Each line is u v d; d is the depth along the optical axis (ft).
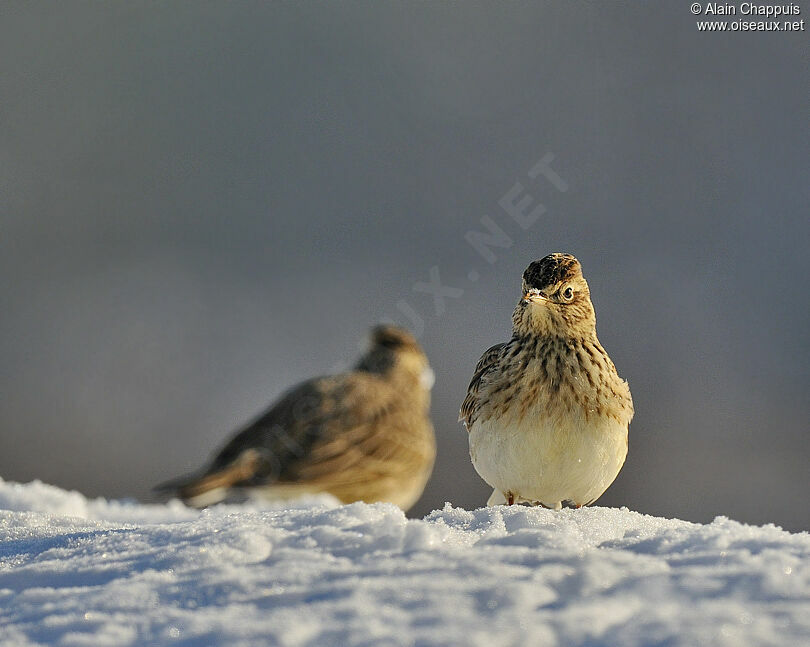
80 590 14.61
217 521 17.25
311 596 13.87
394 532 15.62
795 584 13.73
